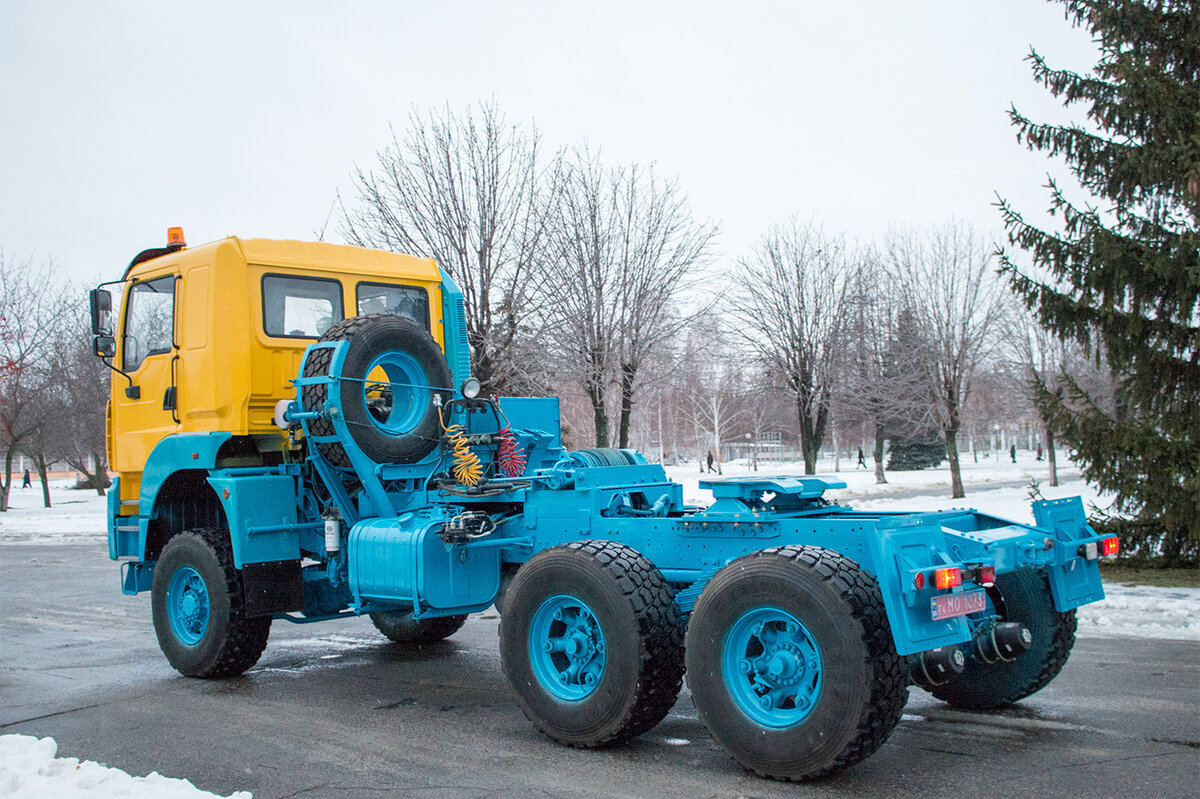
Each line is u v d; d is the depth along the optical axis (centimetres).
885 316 3014
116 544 809
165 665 759
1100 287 1058
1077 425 1079
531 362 1802
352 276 760
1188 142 1013
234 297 699
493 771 455
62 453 4338
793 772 414
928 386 2806
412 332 673
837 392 2894
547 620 516
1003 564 455
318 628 940
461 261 1767
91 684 689
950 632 417
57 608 1134
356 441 637
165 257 765
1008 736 487
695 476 4284
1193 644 713
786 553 429
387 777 450
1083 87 1099
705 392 5109
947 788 409
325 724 557
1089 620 821
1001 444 8931
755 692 441
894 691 402
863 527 440
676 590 533
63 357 3450
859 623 399
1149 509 1073
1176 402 1070
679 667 483
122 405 811
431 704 604
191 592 712
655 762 463
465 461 664
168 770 470
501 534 621
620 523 550
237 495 659
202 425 714
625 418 1956
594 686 489
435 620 820
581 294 1872
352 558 638
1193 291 1023
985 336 2934
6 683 698
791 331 2592
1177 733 484
